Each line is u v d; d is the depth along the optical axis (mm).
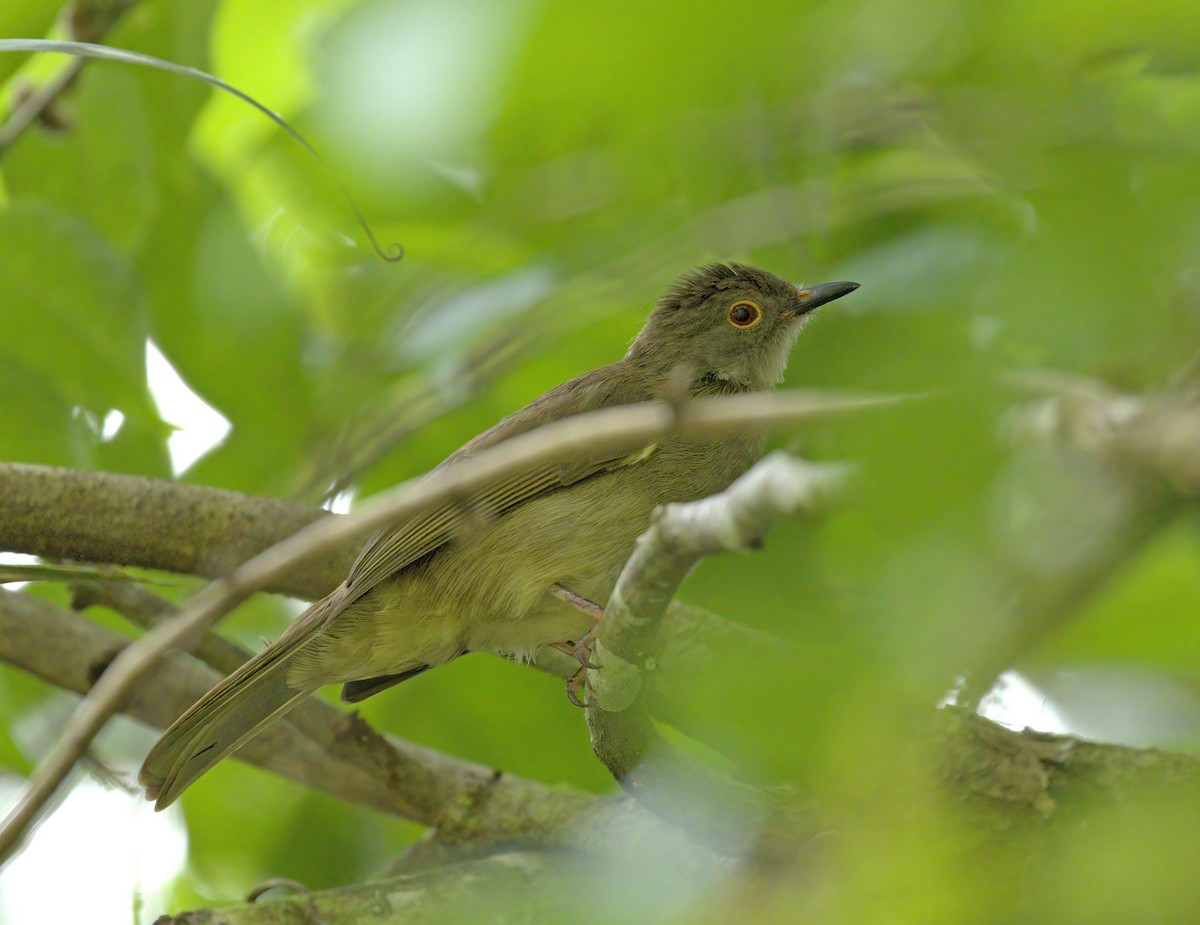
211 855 12945
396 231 13344
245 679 9445
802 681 5113
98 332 12539
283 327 12672
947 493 4484
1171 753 7324
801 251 11758
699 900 6305
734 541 6117
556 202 12625
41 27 12102
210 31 12398
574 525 9758
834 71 10703
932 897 5426
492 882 8930
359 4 11273
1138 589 7285
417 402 12344
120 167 12703
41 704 13312
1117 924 5086
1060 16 9281
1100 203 6445
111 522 10070
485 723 12758
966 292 6703
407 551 9656
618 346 13219
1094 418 4879
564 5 10531
